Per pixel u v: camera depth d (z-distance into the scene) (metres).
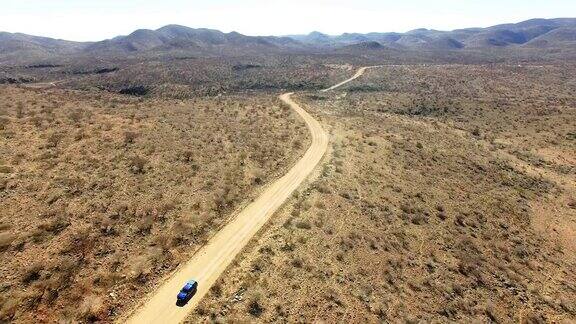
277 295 24.95
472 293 29.92
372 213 37.41
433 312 26.72
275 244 30.02
